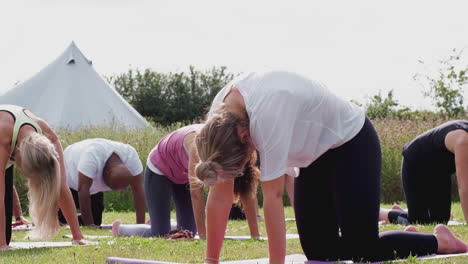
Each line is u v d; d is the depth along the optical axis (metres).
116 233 6.32
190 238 5.52
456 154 5.75
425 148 6.06
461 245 4.21
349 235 3.96
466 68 17.80
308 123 3.52
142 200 7.77
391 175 12.32
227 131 3.17
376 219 3.91
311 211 4.13
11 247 4.96
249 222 5.74
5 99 17.44
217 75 30.84
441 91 17.95
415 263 3.70
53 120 17.03
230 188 3.60
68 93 17.81
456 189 12.33
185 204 6.16
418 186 6.26
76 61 18.67
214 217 3.59
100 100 18.00
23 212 10.94
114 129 14.48
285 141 3.30
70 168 7.76
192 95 30.25
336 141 3.70
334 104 3.67
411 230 4.73
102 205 8.22
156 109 29.94
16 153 4.80
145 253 4.57
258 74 3.40
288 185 6.32
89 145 7.71
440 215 6.25
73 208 5.24
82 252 4.59
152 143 12.58
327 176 4.03
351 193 3.82
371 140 3.85
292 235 6.10
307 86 3.48
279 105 3.28
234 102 3.36
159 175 5.98
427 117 16.73
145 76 30.41
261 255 4.52
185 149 5.67
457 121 5.99
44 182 4.64
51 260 4.20
